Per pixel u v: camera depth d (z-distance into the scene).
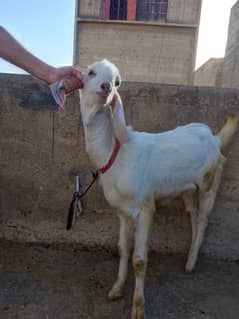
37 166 1.23
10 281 1.05
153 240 1.27
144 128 1.20
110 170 0.87
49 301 0.96
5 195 1.26
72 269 1.14
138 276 0.90
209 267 1.22
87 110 0.81
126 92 1.19
